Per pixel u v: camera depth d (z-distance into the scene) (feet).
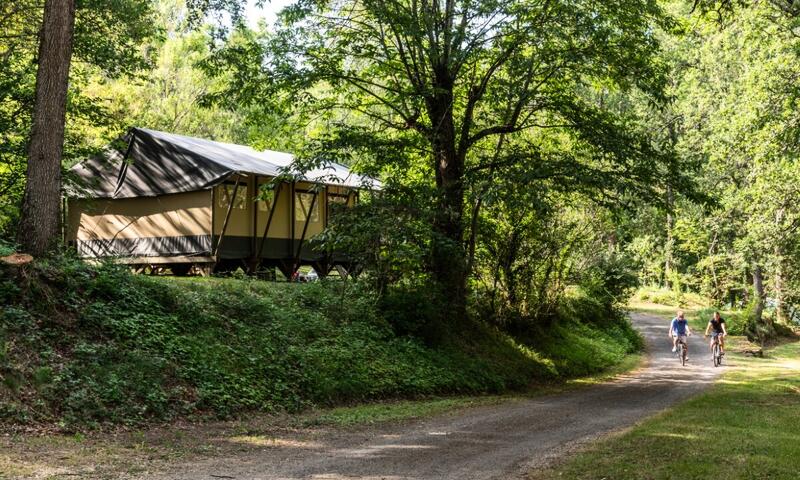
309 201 86.43
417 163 72.18
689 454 28.09
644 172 62.03
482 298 73.00
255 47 63.05
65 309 39.47
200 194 76.23
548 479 24.17
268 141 72.28
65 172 66.18
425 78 64.13
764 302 140.56
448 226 63.72
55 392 31.94
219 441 30.40
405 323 59.00
